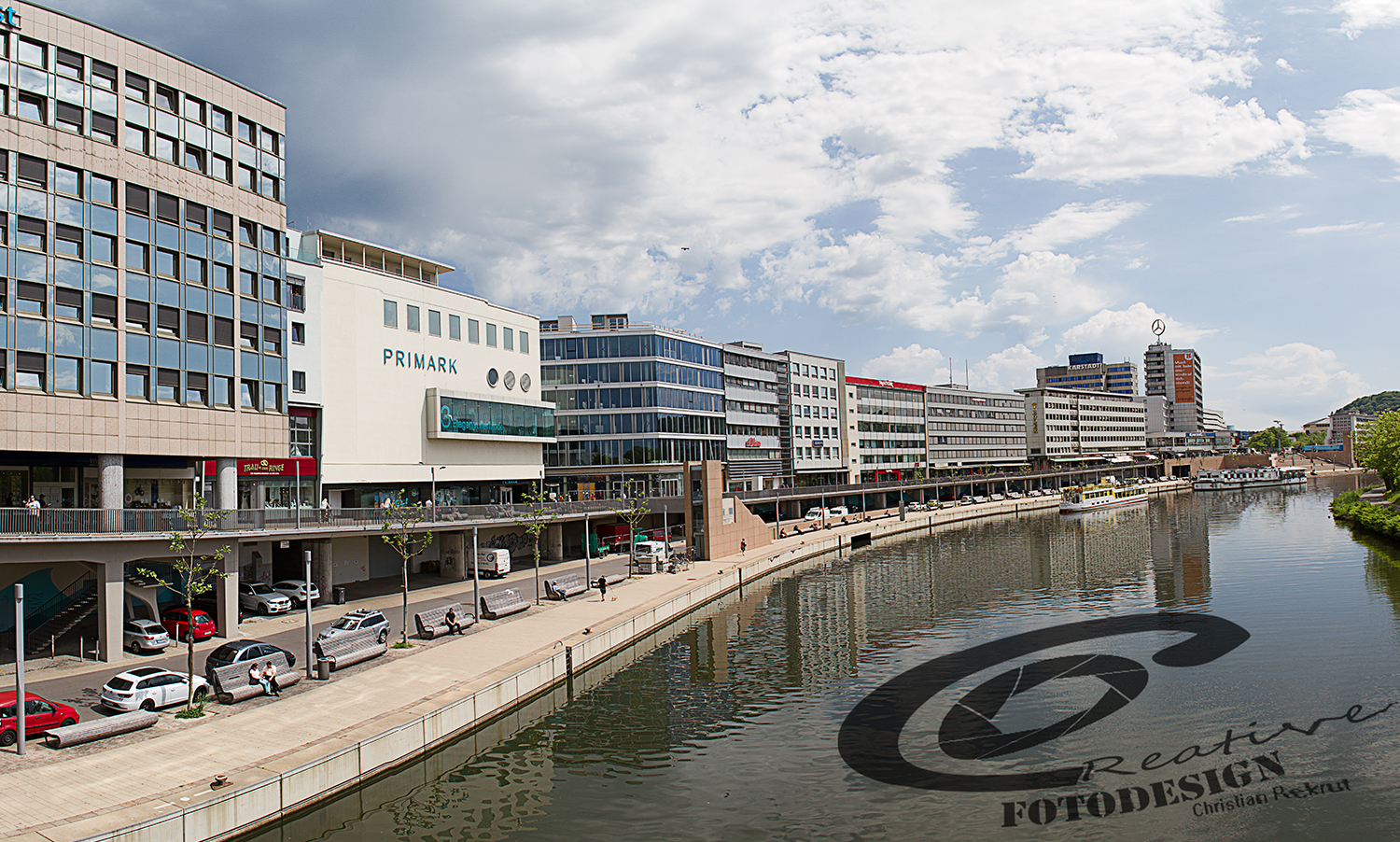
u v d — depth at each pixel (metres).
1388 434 121.50
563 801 25.19
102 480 38.16
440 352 69.06
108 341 38.44
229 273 44.38
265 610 47.12
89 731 24.84
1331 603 52.53
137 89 40.47
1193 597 56.75
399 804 25.12
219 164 44.19
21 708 23.98
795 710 33.66
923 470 168.50
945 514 132.88
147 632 37.28
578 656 38.59
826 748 29.44
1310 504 142.38
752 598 62.28
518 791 25.98
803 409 134.88
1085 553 85.50
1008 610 54.94
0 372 34.94
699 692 36.41
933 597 60.78
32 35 36.62
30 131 36.34
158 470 48.28
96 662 35.78
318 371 57.47
